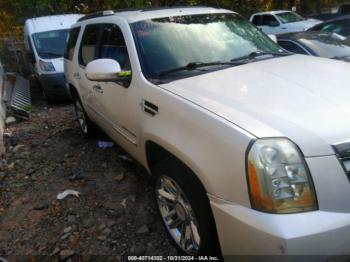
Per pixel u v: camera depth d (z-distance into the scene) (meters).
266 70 3.12
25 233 3.51
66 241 3.32
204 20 3.87
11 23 15.40
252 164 2.07
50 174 4.75
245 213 2.10
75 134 6.29
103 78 3.32
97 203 3.88
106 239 3.29
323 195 2.03
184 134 2.53
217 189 2.25
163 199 3.06
